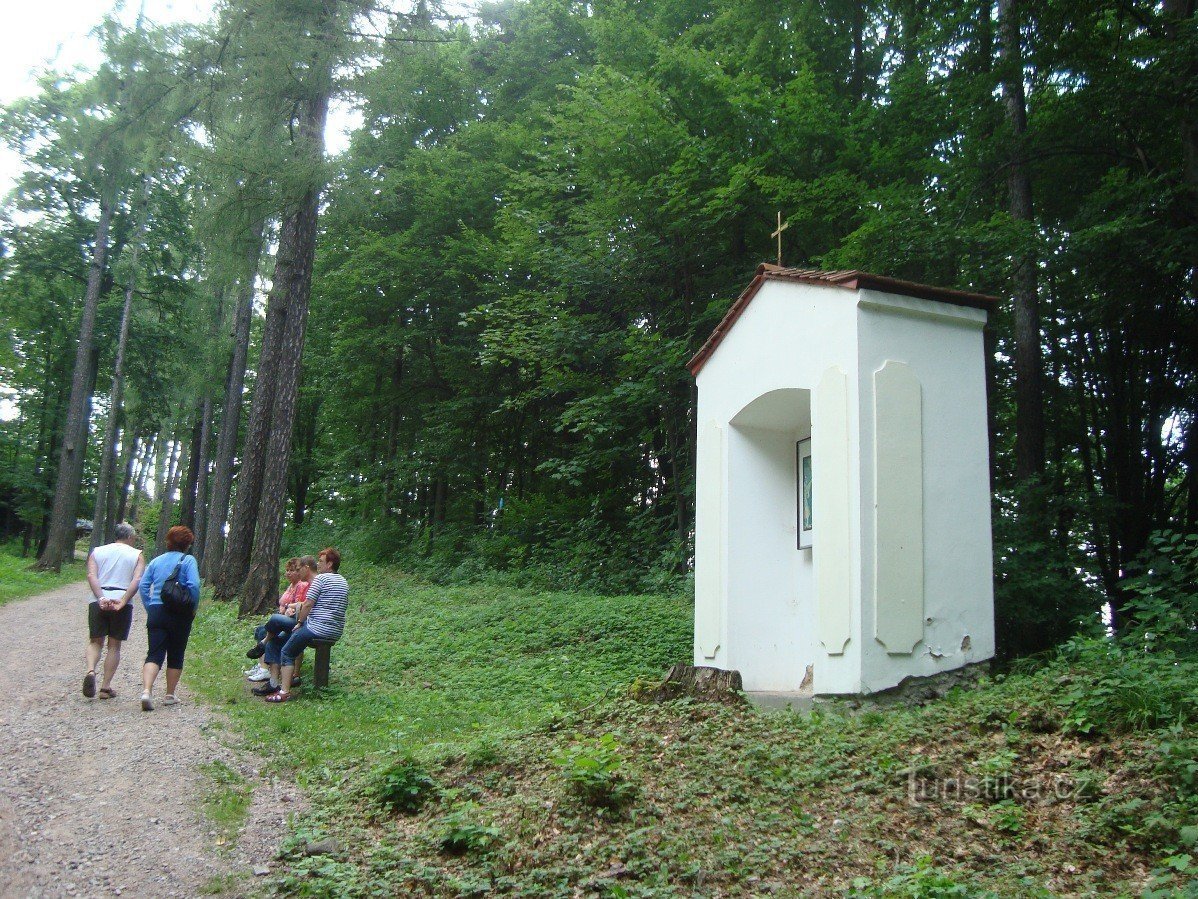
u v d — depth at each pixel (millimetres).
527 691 10453
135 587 8914
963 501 8172
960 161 13992
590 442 20172
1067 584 11117
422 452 25703
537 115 23984
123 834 5109
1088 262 13078
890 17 16984
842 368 8141
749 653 9734
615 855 4867
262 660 10312
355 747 7578
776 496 10188
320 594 9898
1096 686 6199
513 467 26734
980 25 14016
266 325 18766
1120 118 13094
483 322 25125
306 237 16984
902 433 7988
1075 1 13086
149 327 31844
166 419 34219
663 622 13180
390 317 26391
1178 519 16562
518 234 20688
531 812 5461
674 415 18891
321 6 15430
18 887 4281
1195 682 5949
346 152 16750
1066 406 17266
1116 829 4613
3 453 42188
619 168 18031
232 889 4508
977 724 6172
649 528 19203
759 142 16969
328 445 33906
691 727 6984
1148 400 16484
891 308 8164
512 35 26000
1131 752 5301
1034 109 14359
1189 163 12023
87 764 6406
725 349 10359
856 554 7680
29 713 7871
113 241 30797
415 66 16219
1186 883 4031
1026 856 4594
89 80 22578
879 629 7566
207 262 17156
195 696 9367
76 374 27969
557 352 19688
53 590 22391
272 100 15680
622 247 18875
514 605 15391
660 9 20156
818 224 16547
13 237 29266
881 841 4871
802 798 5609
